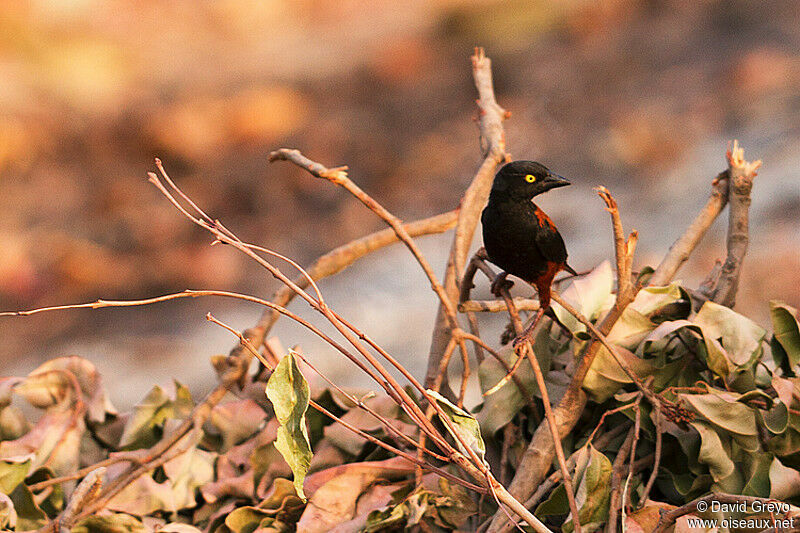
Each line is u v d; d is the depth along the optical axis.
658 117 20.30
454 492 6.70
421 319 13.55
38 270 17.72
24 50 26.56
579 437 6.73
